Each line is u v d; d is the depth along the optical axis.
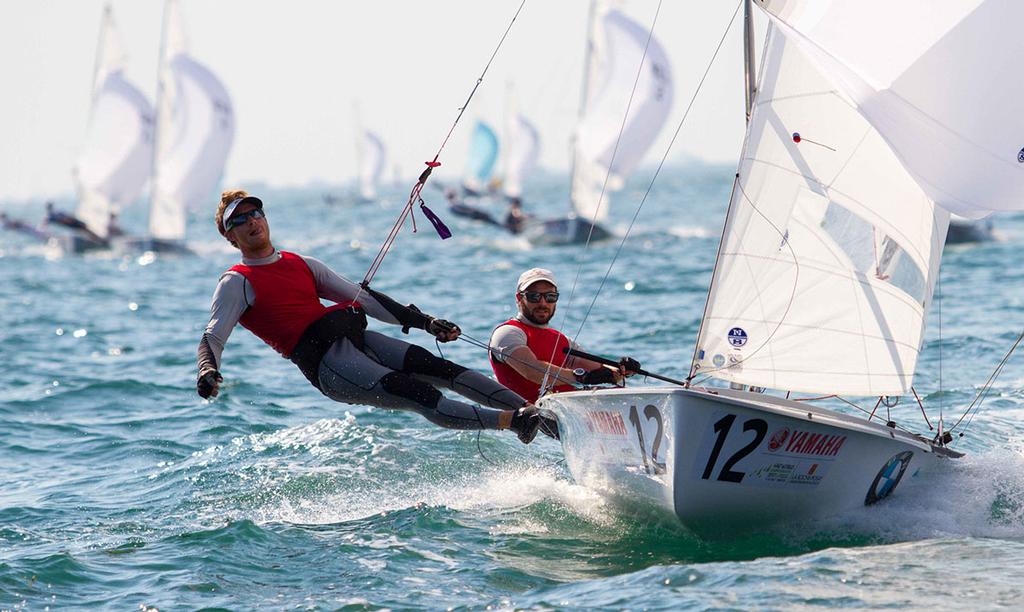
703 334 21.72
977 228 88.62
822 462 20.23
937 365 37.31
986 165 19.72
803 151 21.39
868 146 21.36
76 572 19.75
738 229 21.52
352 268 91.25
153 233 128.75
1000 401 31.86
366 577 19.17
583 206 118.25
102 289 82.12
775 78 21.45
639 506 21.27
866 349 21.58
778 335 21.50
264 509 23.70
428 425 31.09
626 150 116.62
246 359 44.53
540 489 24.56
